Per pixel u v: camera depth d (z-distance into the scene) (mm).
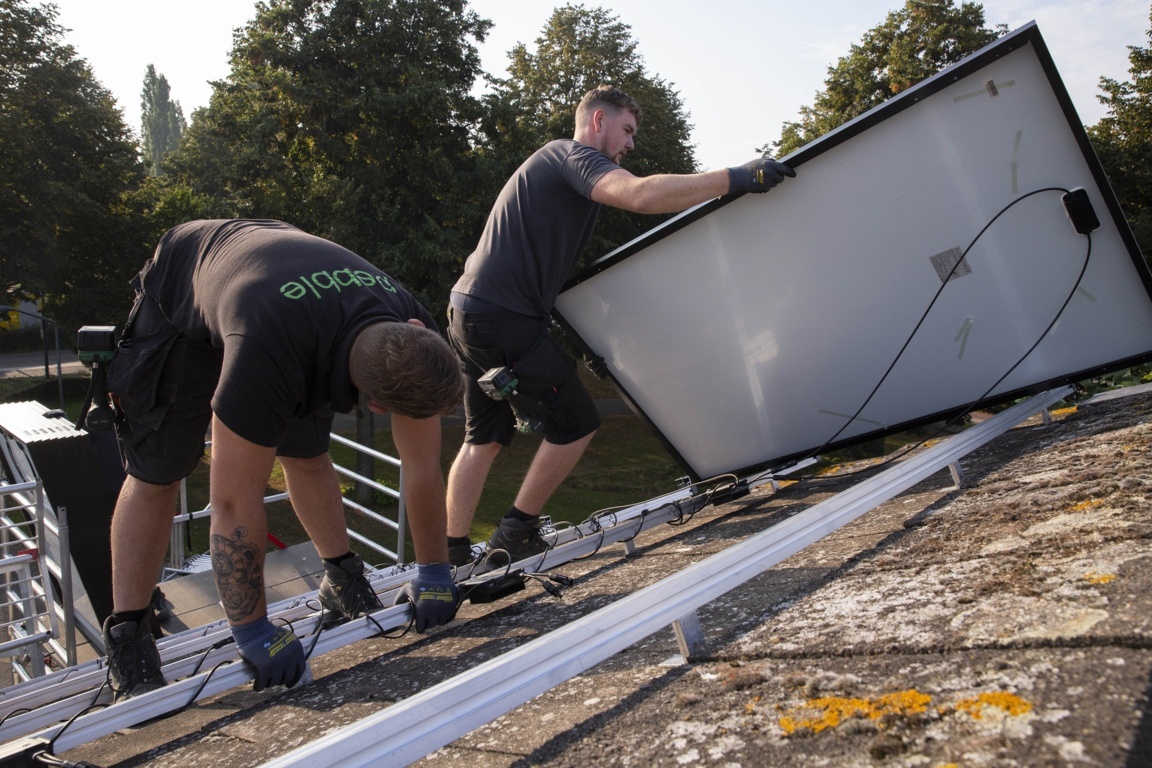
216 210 21562
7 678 5562
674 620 1407
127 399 2209
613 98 3240
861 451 15164
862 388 3428
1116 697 847
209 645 2514
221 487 1896
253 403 1805
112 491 3896
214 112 22312
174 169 41719
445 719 1135
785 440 3648
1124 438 2277
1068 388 3275
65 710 2078
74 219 27844
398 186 22297
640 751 1096
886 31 24234
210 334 2098
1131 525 1394
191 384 2221
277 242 1983
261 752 1625
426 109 21594
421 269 21234
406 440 2232
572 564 3162
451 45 22859
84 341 2232
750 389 3562
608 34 27406
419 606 2281
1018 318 3150
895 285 3227
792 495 3473
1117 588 1116
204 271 2037
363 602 2518
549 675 1245
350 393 1916
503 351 3074
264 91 21938
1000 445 3045
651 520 3359
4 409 4504
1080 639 988
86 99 28750
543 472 3148
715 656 1396
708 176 2805
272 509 17984
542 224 3055
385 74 22016
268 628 2010
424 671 1946
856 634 1282
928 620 1241
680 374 3629
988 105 2959
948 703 957
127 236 28812
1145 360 3066
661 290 3488
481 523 19344
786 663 1259
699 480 3863
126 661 2150
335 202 20328
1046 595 1181
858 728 960
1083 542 1392
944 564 1546
